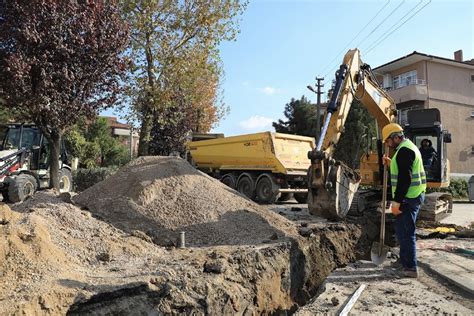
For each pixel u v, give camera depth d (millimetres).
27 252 5160
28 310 4254
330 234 8844
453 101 32156
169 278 5496
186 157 19844
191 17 17828
